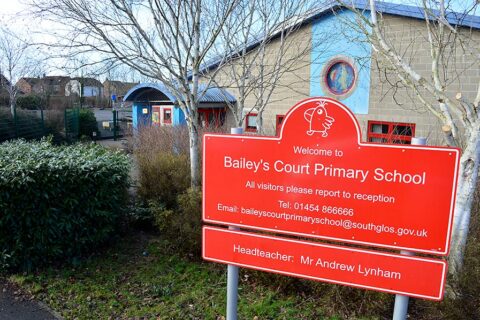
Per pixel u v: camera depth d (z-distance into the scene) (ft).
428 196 7.69
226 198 9.37
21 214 15.40
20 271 15.84
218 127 38.81
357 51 40.04
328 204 8.46
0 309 13.47
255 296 14.29
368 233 8.18
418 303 13.05
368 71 39.73
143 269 16.63
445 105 15.16
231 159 9.25
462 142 18.88
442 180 7.57
